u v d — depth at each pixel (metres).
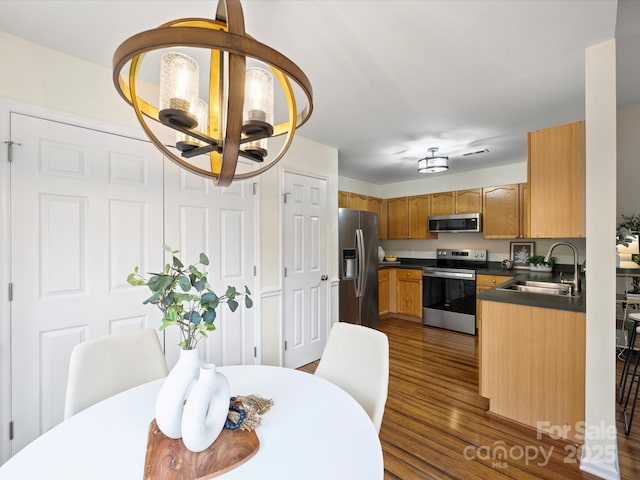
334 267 3.55
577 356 1.83
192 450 0.85
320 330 3.37
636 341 2.32
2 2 1.33
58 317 1.71
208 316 0.92
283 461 0.84
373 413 1.26
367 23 1.45
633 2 1.58
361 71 1.87
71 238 1.75
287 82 0.97
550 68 1.84
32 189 1.63
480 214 4.35
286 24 1.46
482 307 2.22
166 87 0.83
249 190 2.66
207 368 0.88
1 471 0.80
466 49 1.66
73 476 0.78
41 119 1.66
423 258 5.39
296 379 1.37
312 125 2.77
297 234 3.11
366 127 2.80
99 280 1.85
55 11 1.39
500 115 2.53
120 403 1.16
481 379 2.21
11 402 1.57
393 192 5.62
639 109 2.47
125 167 1.95
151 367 1.49
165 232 2.13
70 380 1.26
